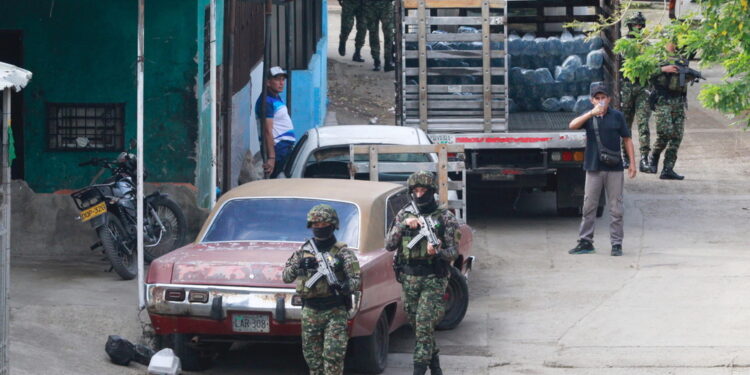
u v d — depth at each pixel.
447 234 30.53
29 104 45.69
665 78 67.00
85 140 43.41
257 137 68.69
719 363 33.06
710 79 97.38
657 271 45.78
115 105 45.50
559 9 63.44
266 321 29.69
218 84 50.22
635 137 84.12
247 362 34.34
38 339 31.78
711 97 34.59
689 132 84.19
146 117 45.41
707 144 79.75
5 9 45.28
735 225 55.59
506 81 55.81
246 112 62.91
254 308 29.56
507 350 35.34
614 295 41.94
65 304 36.03
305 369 33.56
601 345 35.50
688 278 44.28
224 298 29.77
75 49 45.38
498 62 56.69
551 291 43.03
